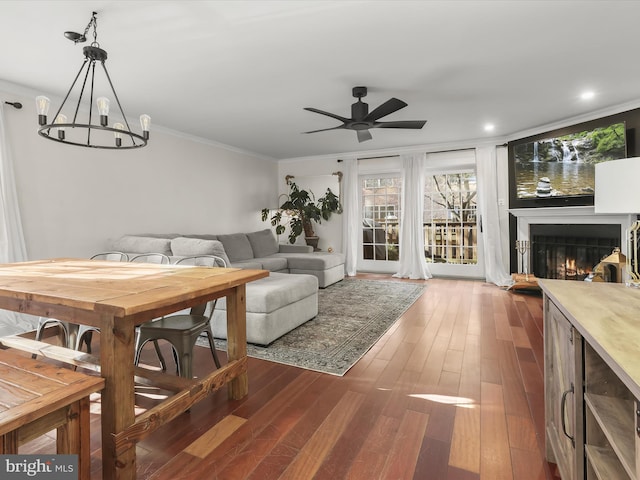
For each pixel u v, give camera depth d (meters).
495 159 5.38
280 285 3.09
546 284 1.53
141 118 2.23
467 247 5.89
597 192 1.97
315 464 1.47
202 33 2.34
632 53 2.68
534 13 2.15
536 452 1.53
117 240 3.88
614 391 1.05
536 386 2.13
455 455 1.52
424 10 2.10
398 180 6.41
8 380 1.13
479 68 2.91
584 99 3.68
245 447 1.59
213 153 5.59
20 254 3.18
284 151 6.40
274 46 2.51
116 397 1.30
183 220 5.04
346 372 2.36
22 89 3.24
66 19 2.16
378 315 3.69
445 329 3.22
